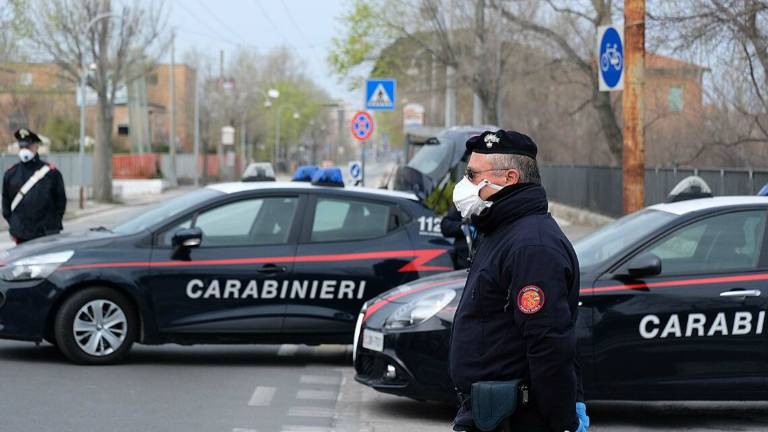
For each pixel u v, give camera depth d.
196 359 12.42
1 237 31.91
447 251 12.01
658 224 9.40
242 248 11.73
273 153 138.88
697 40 22.31
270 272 11.69
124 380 10.88
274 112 132.12
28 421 8.95
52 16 52.78
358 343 9.81
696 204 9.59
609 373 9.02
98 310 11.52
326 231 11.97
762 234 9.27
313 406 10.01
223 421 9.20
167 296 11.54
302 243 11.86
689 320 9.03
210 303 11.62
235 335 11.66
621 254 9.20
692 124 32.66
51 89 69.88
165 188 79.06
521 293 4.54
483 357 4.71
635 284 9.07
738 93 26.58
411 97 48.72
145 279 11.48
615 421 9.81
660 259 9.06
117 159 79.38
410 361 9.24
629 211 17.58
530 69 40.38
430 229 12.15
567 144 52.56
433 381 9.20
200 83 102.69
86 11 53.91
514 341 4.66
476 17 40.09
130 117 80.44
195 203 11.91
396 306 9.55
